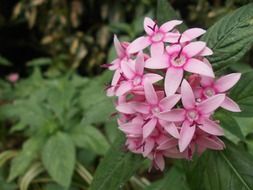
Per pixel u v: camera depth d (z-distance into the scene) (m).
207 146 0.06
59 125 0.12
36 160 0.12
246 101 0.07
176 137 0.06
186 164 0.07
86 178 0.11
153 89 0.06
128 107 0.06
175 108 0.06
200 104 0.06
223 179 0.07
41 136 0.12
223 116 0.07
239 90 0.07
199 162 0.07
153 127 0.06
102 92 0.12
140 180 0.11
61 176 0.11
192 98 0.06
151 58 0.06
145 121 0.06
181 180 0.08
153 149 0.06
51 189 0.11
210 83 0.06
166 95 0.06
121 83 0.06
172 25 0.06
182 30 0.07
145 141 0.06
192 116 0.06
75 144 0.11
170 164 0.10
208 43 0.07
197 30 0.06
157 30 0.06
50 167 0.11
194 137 0.06
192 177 0.07
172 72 0.06
